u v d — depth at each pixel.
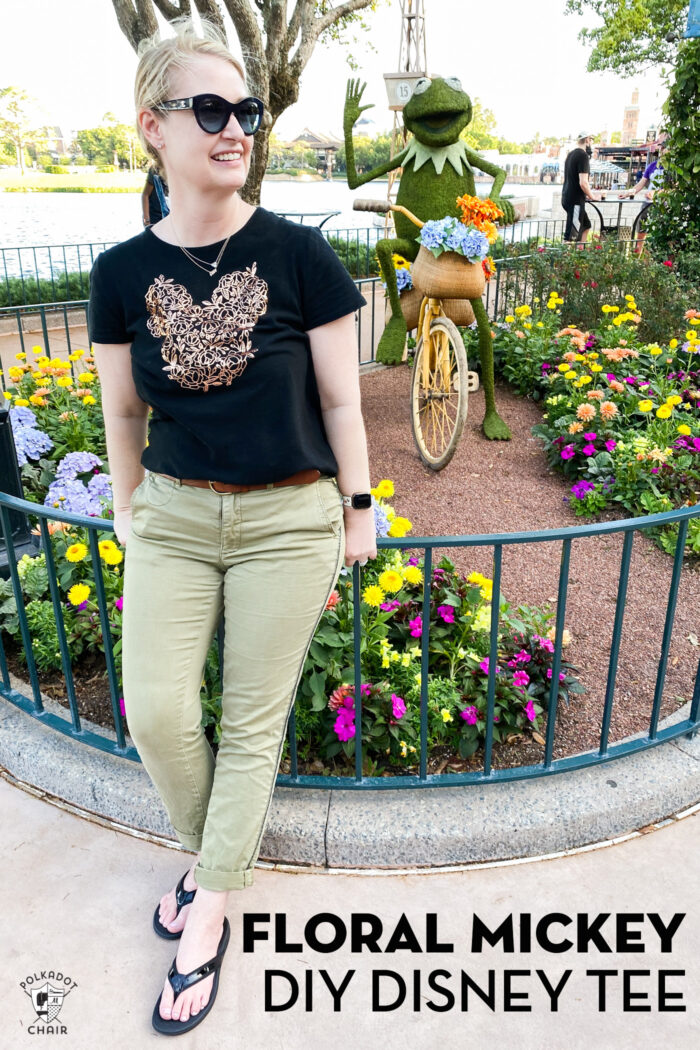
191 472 1.71
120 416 1.87
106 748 2.57
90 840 2.42
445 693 2.70
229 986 1.96
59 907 2.18
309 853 2.31
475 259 4.54
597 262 7.38
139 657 1.79
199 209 1.60
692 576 3.83
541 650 2.82
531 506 4.55
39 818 2.50
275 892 2.23
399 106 10.88
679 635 3.36
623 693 2.97
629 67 25.50
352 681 2.58
